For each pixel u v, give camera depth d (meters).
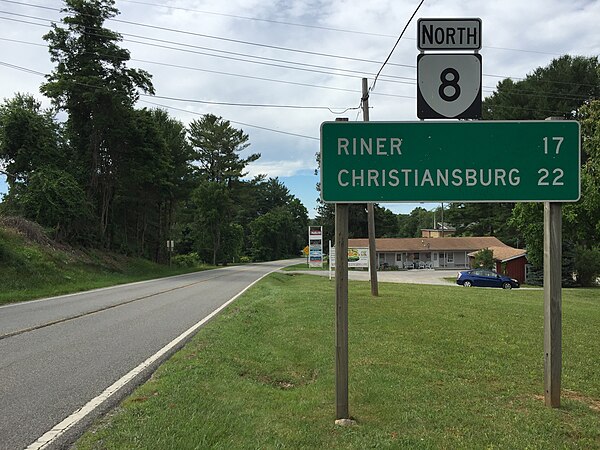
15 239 26.20
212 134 77.56
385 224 92.88
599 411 5.23
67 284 22.66
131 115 37.50
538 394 5.75
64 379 6.45
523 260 45.56
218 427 4.53
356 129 5.09
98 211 38.53
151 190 42.62
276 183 124.62
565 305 16.94
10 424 4.81
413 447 4.17
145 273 35.94
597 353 8.09
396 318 11.19
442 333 9.39
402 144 5.10
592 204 20.97
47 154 34.34
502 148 5.14
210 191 72.06
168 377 6.30
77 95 34.66
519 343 8.55
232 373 6.59
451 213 72.62
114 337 9.55
